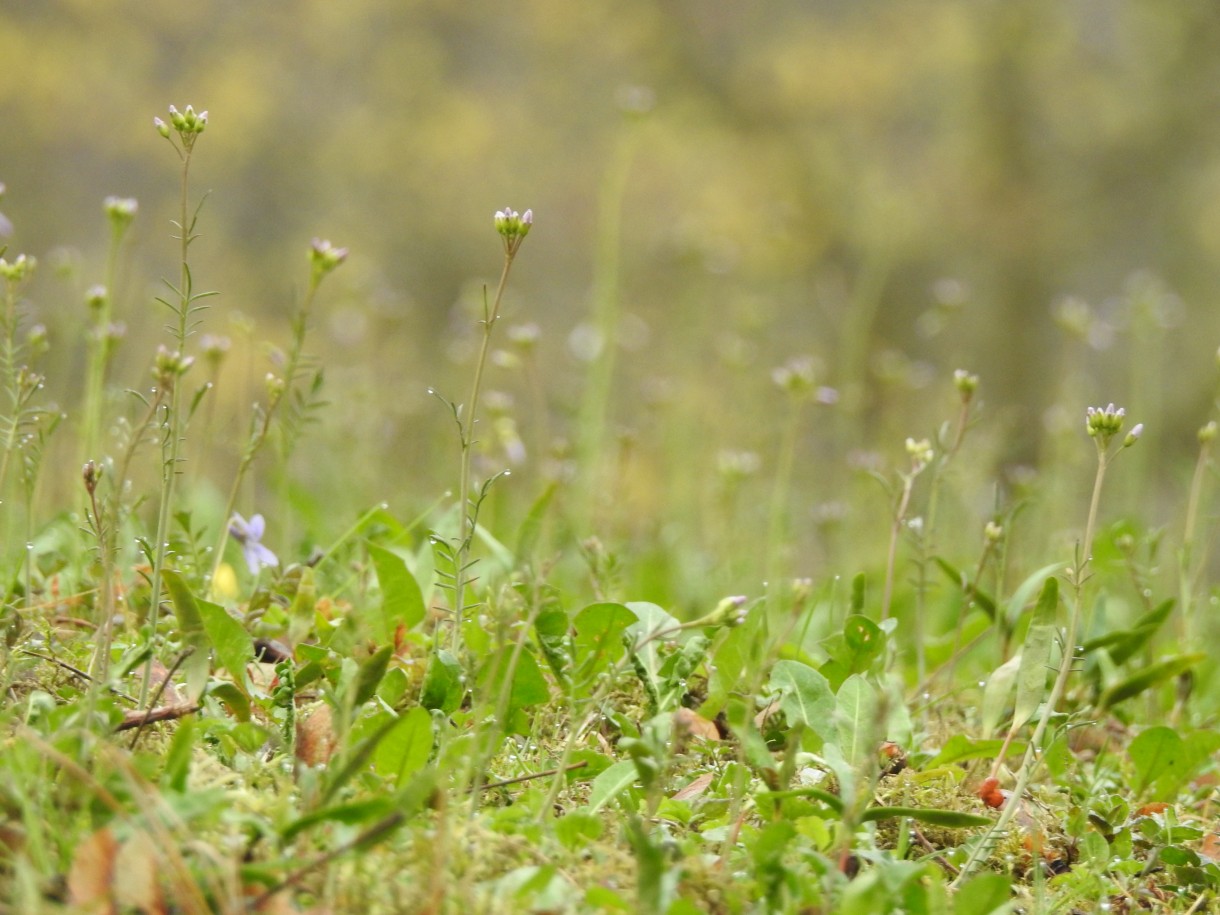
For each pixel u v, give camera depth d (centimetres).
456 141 3009
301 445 864
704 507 934
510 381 1817
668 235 1353
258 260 2806
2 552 533
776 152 3131
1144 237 2969
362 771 314
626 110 988
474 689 377
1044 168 3072
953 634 595
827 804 328
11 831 267
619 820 334
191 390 898
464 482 382
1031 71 3102
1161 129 3008
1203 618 608
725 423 1023
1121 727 493
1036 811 387
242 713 349
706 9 3241
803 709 363
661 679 385
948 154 3084
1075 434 855
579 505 820
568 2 3177
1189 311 2794
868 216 2923
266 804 295
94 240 2677
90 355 599
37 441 446
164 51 2902
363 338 1077
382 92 3047
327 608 467
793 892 291
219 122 2836
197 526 659
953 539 850
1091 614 494
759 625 364
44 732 321
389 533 546
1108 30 3097
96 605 439
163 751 335
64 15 2802
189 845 258
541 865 290
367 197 2962
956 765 416
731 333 1251
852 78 3152
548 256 2962
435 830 300
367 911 268
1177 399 2548
